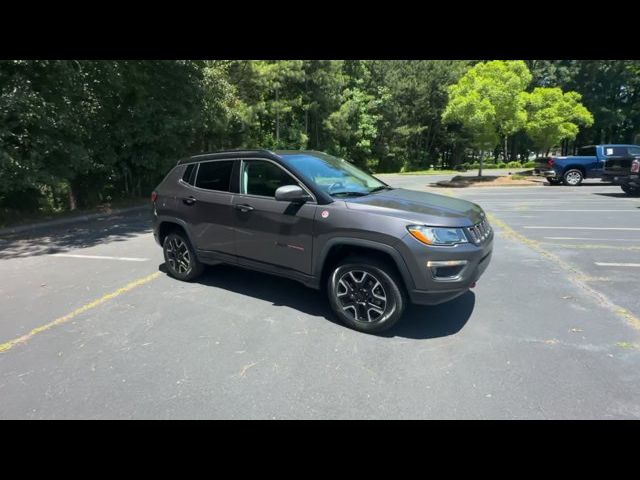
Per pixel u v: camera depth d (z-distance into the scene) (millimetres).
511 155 46656
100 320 4133
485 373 3064
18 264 6461
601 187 16734
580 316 4055
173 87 13828
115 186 14523
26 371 3189
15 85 8891
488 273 5484
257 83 21172
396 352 3402
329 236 3812
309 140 30031
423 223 3453
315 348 3492
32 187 9852
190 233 5066
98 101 12055
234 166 4648
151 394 2879
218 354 3410
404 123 38125
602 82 39250
